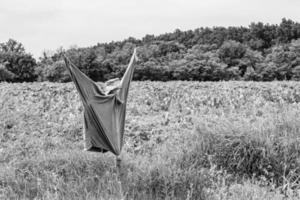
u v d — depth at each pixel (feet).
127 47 207.21
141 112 34.35
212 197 15.78
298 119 22.17
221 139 20.10
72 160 19.56
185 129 25.53
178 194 16.24
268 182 17.97
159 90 46.60
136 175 17.35
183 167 18.86
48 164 19.40
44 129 26.89
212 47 195.52
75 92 43.47
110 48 234.17
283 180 17.53
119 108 17.49
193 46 204.85
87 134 17.04
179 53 195.42
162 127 27.12
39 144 23.36
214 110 32.86
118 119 17.35
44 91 45.16
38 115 31.48
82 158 19.84
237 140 19.49
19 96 41.06
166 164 18.56
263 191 16.16
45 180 17.56
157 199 15.81
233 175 18.76
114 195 15.51
